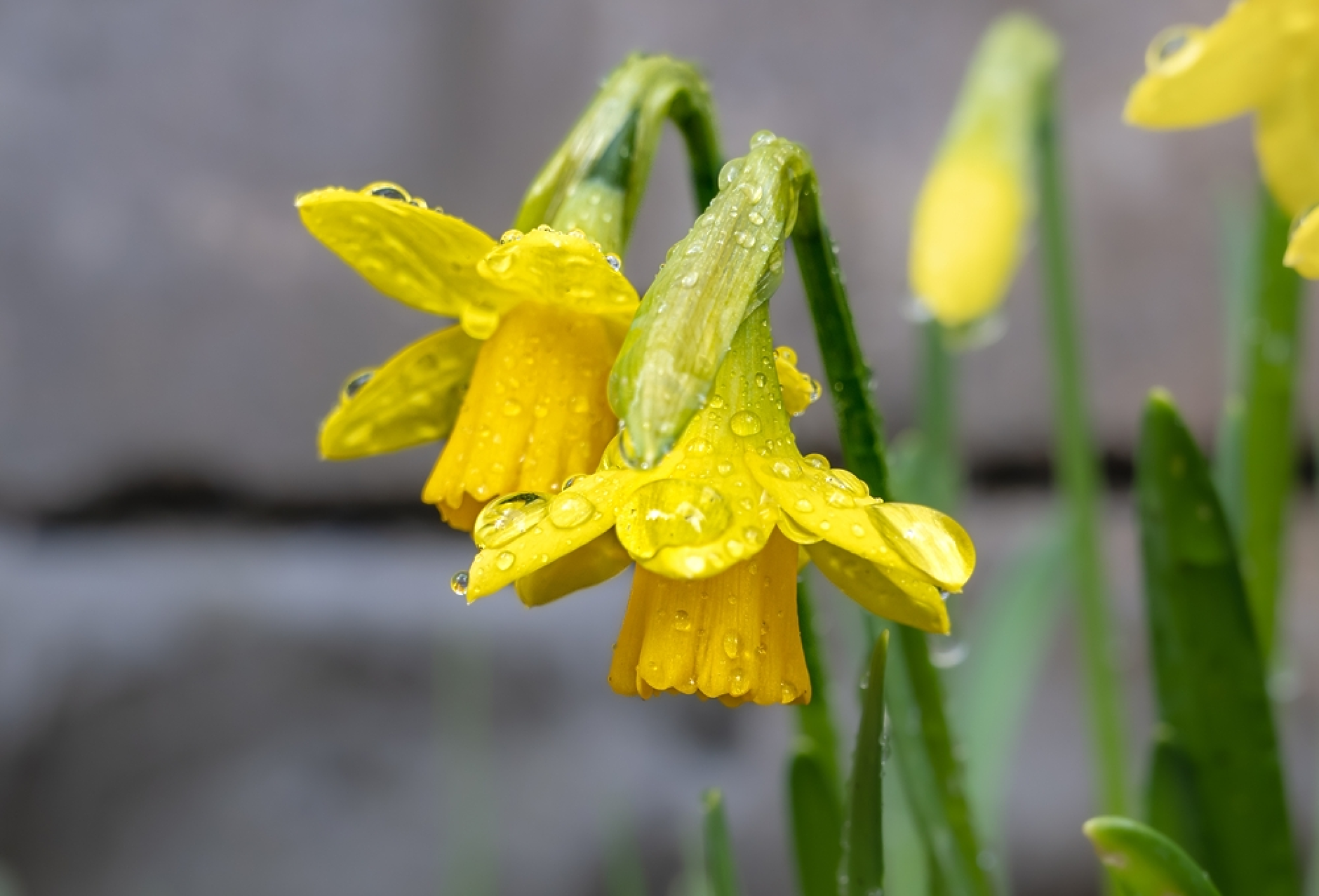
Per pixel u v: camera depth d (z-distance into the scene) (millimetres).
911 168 892
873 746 357
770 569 349
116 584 904
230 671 874
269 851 823
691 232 340
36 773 860
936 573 335
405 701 867
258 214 944
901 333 883
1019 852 749
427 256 361
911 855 496
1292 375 410
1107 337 852
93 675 875
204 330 941
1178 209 847
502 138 934
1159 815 391
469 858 707
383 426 376
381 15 946
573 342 365
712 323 335
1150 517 387
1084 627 465
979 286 444
